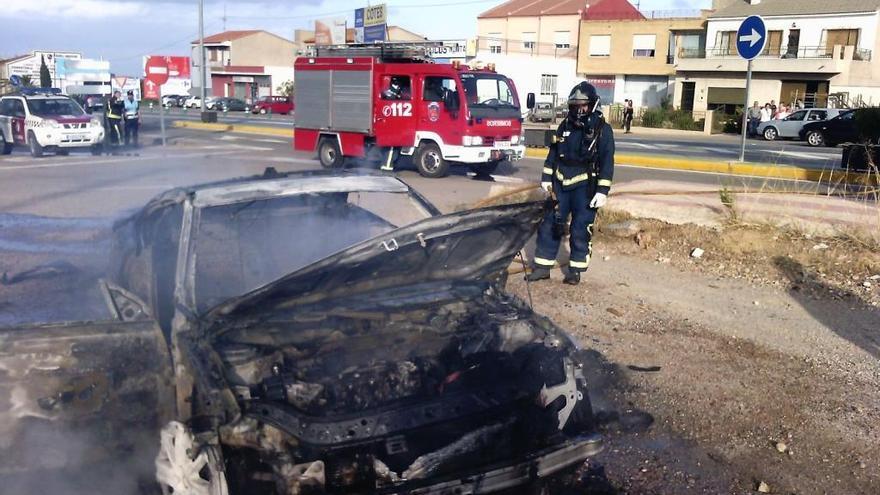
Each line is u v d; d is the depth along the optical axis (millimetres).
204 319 3281
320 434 3025
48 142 20094
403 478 3131
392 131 16297
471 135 15219
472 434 3295
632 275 7793
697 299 7004
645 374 5301
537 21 59031
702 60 47094
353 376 3398
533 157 20609
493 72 15875
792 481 3996
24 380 3199
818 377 5258
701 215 9195
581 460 3477
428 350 3590
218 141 25875
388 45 16469
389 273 3729
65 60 45719
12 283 7223
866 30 41938
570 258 7441
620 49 52875
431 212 4703
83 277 7406
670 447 4340
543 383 3521
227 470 2924
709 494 3879
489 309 3865
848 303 6789
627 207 9773
